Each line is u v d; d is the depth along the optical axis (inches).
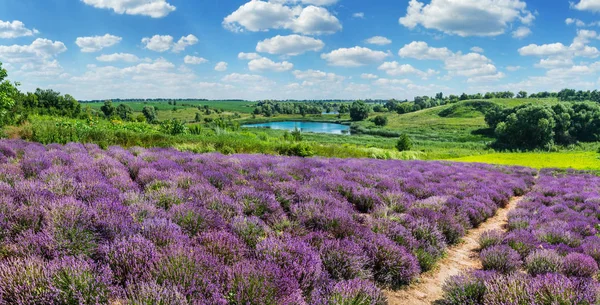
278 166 533.3
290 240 214.4
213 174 382.3
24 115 1008.9
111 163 386.3
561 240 319.0
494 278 201.0
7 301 129.6
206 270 158.2
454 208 398.0
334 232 262.1
